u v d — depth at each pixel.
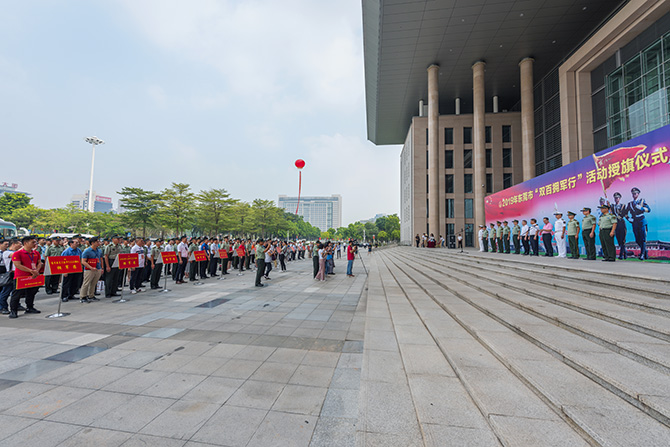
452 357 3.42
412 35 25.33
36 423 2.74
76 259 7.34
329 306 7.92
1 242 7.25
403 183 49.22
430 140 30.02
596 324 3.64
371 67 33.47
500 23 23.83
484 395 2.59
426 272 11.70
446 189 35.72
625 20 16.42
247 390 3.40
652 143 9.02
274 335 5.43
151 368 3.97
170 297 9.17
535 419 2.25
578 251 10.98
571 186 12.90
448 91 34.72
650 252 9.07
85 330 5.67
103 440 2.52
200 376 3.75
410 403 2.85
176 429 2.67
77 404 3.08
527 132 26.81
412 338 4.41
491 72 30.50
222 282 12.64
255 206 59.06
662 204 8.67
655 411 2.04
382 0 21.80
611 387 2.44
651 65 16.39
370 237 109.81
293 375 3.79
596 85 20.28
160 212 37.75
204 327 5.92
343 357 4.40
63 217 47.31
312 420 2.83
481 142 28.44
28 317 6.67
